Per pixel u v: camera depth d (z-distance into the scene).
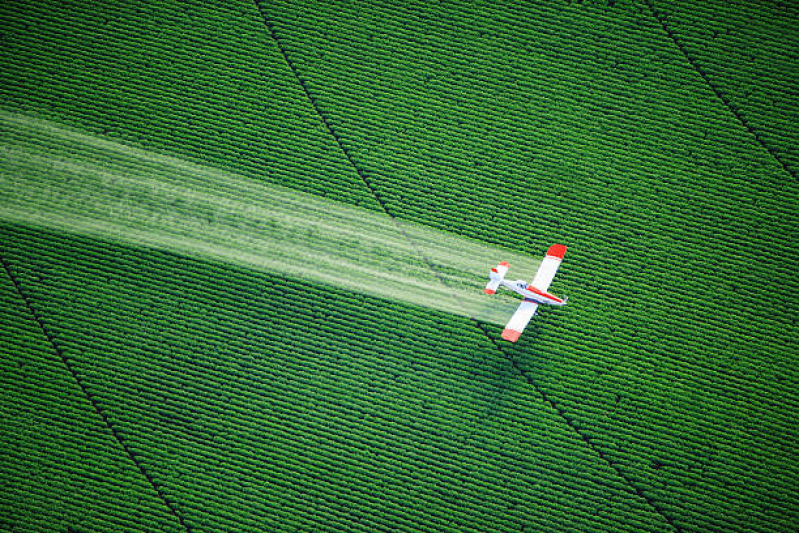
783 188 86.75
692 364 80.75
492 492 76.50
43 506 75.31
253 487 76.69
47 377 79.38
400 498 76.44
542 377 80.31
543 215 86.62
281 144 89.44
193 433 78.25
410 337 82.00
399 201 87.44
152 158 88.38
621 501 76.00
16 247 83.94
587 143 89.06
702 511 75.50
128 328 81.50
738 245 84.81
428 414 79.19
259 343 81.50
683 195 86.75
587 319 82.38
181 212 86.62
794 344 81.12
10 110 89.38
